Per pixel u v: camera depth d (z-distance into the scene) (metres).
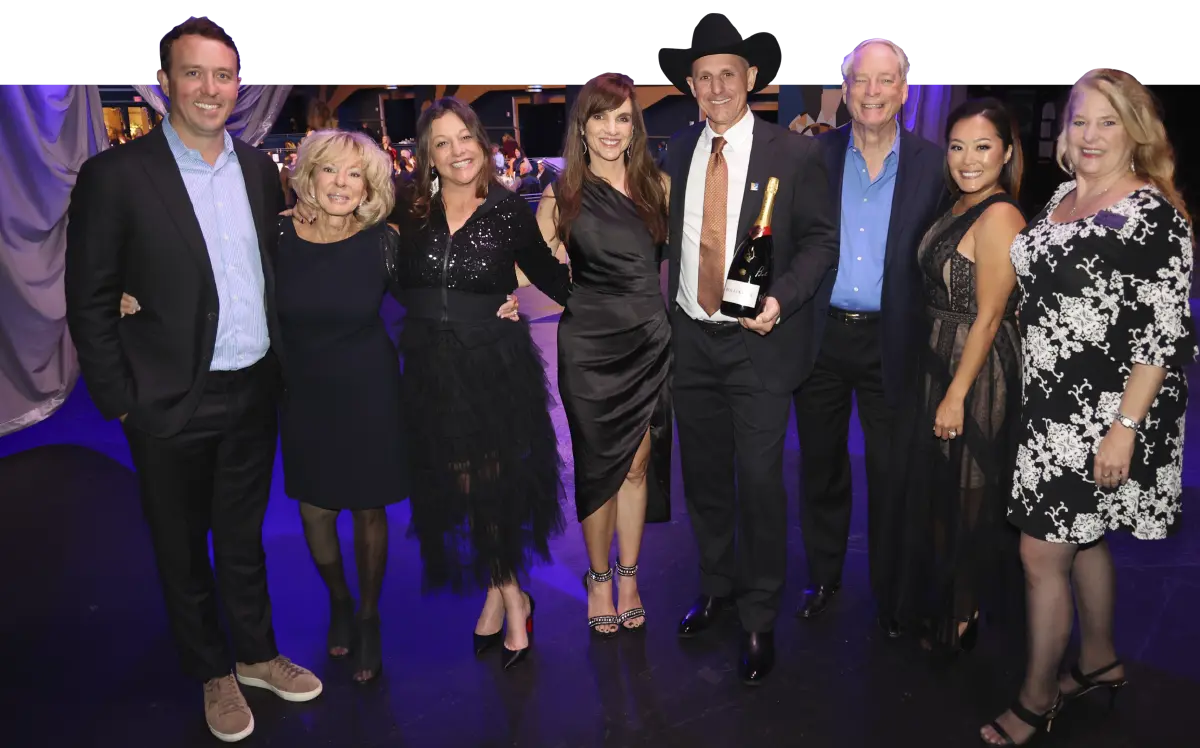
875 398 2.70
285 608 3.01
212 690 2.43
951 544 2.52
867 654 2.67
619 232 2.47
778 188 2.39
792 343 2.49
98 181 2.02
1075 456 2.06
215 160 2.16
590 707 2.46
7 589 3.18
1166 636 2.68
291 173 2.33
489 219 2.42
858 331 2.63
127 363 2.12
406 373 2.48
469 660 2.70
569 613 2.95
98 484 4.12
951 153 2.29
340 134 2.31
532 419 2.57
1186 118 10.13
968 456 2.43
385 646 2.78
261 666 2.55
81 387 5.54
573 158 2.46
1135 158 1.96
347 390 2.41
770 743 2.29
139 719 2.46
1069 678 2.40
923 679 2.54
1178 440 2.07
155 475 2.21
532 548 2.68
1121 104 1.90
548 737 2.34
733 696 2.50
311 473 2.47
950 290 2.37
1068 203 2.08
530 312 7.47
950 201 2.42
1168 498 2.08
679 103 12.63
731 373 2.52
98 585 3.21
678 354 2.63
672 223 2.54
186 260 2.09
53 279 5.03
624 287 2.52
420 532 2.60
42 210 4.92
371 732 2.38
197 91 2.02
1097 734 2.28
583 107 2.38
